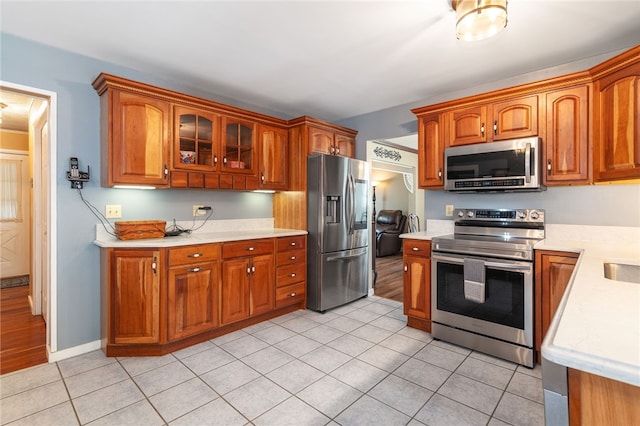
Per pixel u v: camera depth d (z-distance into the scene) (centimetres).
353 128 421
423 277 291
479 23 181
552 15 200
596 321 78
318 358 244
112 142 246
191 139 286
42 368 229
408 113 370
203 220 329
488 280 251
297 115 414
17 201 496
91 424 171
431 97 349
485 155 272
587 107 233
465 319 262
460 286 265
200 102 288
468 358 246
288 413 180
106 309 246
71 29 218
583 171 235
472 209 308
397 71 285
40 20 207
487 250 250
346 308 365
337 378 216
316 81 307
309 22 210
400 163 738
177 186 276
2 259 486
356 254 386
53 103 240
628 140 196
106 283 244
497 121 271
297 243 348
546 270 228
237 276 294
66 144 246
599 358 60
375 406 186
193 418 176
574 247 222
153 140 262
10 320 319
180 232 299
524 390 203
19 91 229
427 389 204
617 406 64
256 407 185
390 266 611
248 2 189
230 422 173
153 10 197
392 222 757
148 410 182
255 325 312
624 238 243
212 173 300
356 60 263
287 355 249
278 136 361
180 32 222
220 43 237
